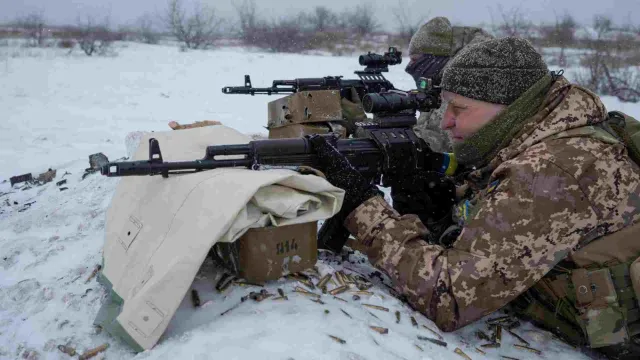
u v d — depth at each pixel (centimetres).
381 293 206
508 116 199
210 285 197
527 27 2105
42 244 307
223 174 186
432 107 236
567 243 185
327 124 364
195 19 2359
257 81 1380
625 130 200
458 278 188
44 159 644
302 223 193
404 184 237
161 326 165
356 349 168
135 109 1019
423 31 390
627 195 188
